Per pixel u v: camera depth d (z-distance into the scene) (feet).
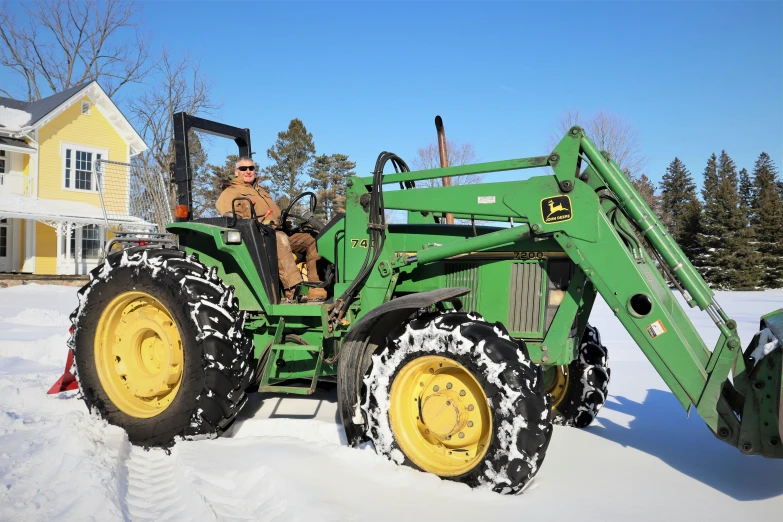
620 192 10.93
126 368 13.35
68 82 105.40
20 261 70.95
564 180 11.10
